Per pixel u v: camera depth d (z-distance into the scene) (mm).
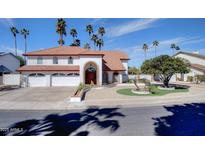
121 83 34875
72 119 11227
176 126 9680
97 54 30062
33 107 14945
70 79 31922
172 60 25391
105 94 21359
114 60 38344
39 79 31484
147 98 18672
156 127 9531
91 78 30844
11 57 43281
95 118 11414
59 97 19812
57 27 52469
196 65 43812
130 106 15211
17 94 22141
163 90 25453
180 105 15516
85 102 16766
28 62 33219
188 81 42406
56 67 32438
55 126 9844
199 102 16859
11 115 12359
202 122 10391
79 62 31750
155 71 25641
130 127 9547
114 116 11883
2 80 32781
